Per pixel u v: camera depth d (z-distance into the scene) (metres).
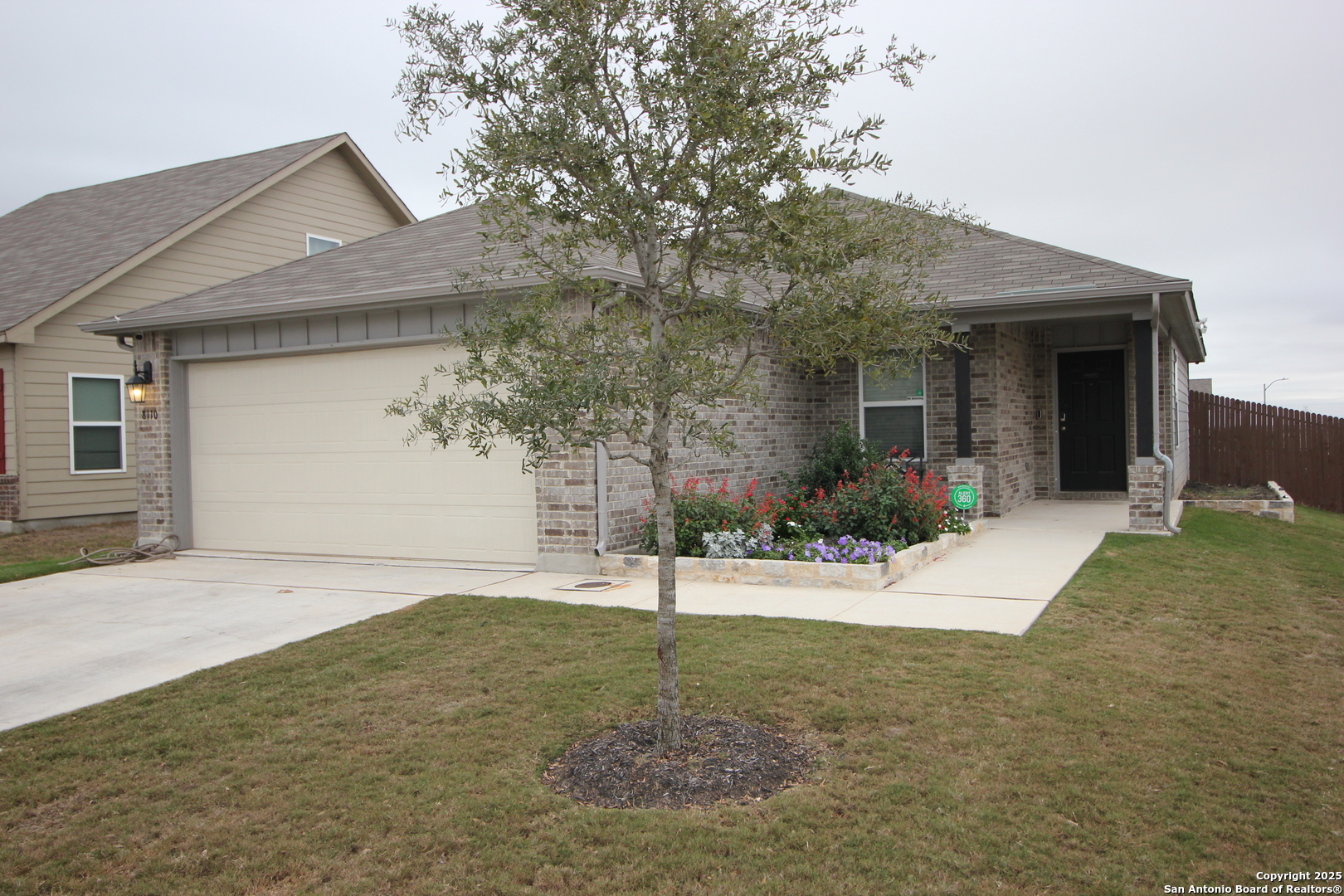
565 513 9.00
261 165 18.39
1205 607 6.99
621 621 6.92
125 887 3.43
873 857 3.46
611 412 5.06
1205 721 4.69
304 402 10.60
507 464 9.46
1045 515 12.23
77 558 10.97
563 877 3.40
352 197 19.78
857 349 4.64
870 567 7.86
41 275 15.73
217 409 11.19
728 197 4.41
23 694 5.70
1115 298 10.23
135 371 11.45
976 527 10.70
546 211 4.70
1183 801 3.86
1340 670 5.55
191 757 4.64
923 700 5.01
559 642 6.42
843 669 5.58
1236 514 13.03
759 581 8.22
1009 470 12.57
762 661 5.78
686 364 4.43
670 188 4.49
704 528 9.13
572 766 4.39
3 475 14.15
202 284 16.41
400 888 3.36
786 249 4.32
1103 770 4.14
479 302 9.08
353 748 4.67
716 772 4.22
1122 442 13.78
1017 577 8.12
